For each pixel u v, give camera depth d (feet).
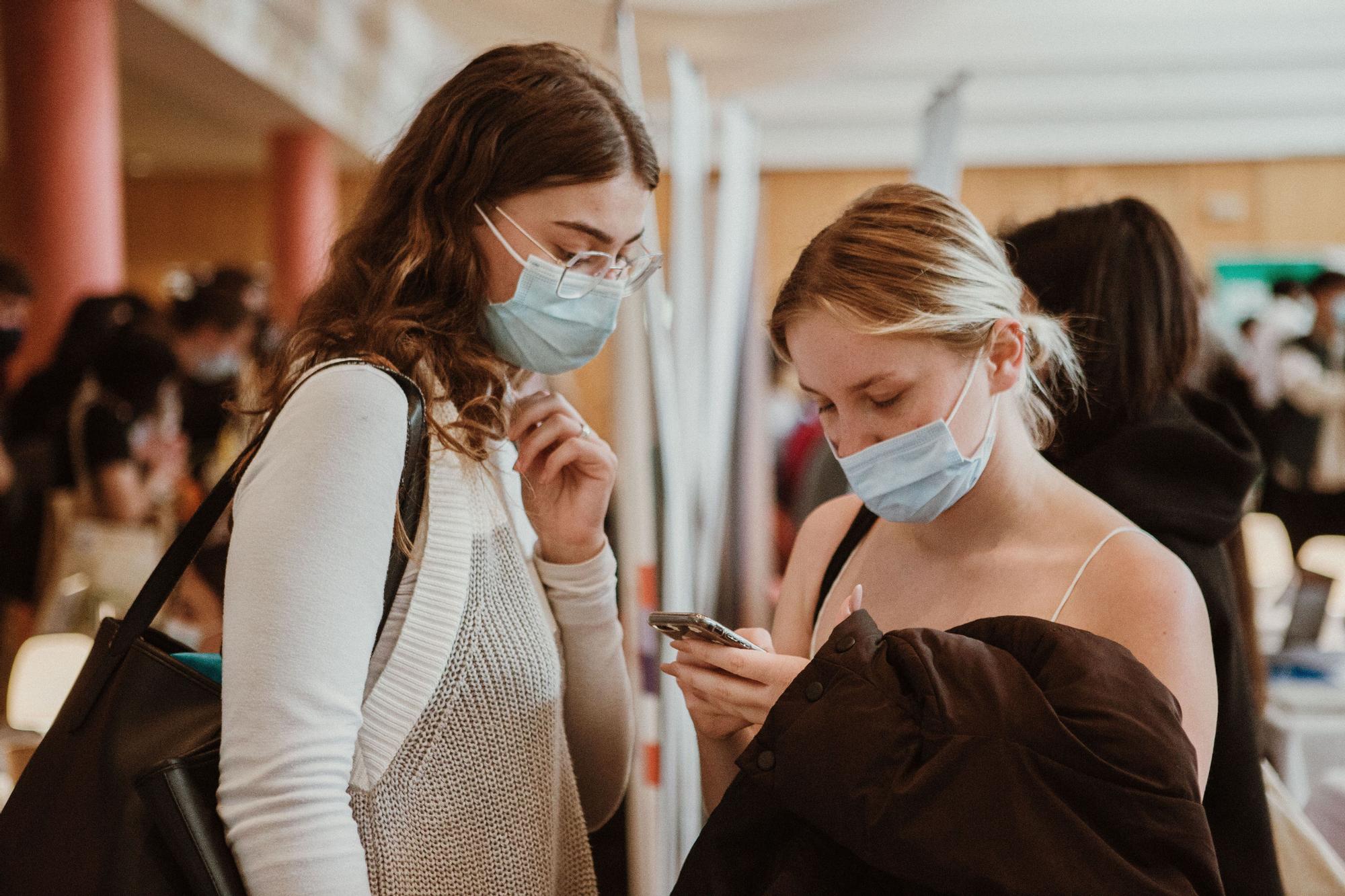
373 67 24.98
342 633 3.06
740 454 8.92
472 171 3.71
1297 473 19.29
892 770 2.85
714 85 19.67
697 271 7.66
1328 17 24.22
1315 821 7.55
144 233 36.96
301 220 28.25
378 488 3.17
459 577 3.48
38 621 9.17
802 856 3.08
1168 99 28.04
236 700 2.99
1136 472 4.44
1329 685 8.88
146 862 3.10
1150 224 4.86
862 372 3.58
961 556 3.92
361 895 3.02
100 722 3.28
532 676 3.70
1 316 11.80
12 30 16.60
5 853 3.19
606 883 6.34
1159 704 2.86
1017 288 3.82
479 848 3.53
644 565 6.58
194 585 8.83
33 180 16.72
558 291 3.76
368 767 3.34
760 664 3.55
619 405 6.61
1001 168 32.55
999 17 24.52
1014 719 2.79
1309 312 23.62
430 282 3.78
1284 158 31.42
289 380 3.49
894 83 28.17
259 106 25.46
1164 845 2.67
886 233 3.61
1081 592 3.57
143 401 10.10
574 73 3.86
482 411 3.67
